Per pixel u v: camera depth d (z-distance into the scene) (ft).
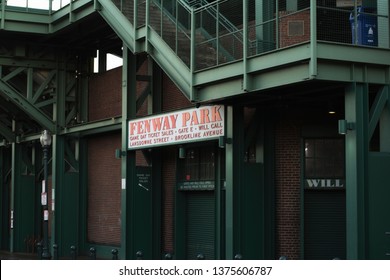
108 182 88.58
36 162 104.42
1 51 88.89
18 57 89.25
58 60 92.48
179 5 62.69
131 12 70.18
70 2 81.20
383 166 49.03
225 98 56.44
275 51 49.55
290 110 62.34
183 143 66.64
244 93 53.26
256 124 61.72
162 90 78.74
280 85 49.90
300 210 61.67
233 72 53.83
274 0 58.54
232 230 58.70
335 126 61.57
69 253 91.71
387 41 51.31
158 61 64.80
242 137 59.93
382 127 50.80
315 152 62.08
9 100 92.84
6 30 83.66
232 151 59.31
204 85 57.88
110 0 72.59
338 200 61.62
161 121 70.13
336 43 47.42
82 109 94.27
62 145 92.32
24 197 103.35
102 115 90.58
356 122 48.29
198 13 60.90
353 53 48.19
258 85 51.98
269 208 61.57
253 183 60.64
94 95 93.20
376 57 49.26
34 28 85.30
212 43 58.59
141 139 74.13
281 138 62.64
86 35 87.45
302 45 47.44
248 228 59.82
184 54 61.41
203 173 71.61
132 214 76.33
